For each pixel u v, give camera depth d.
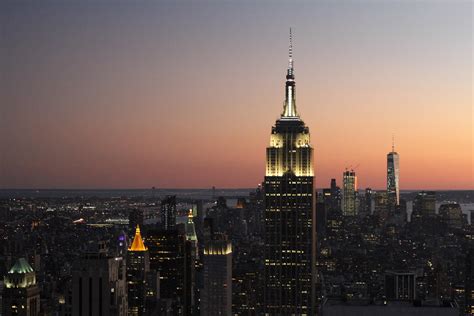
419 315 175.50
